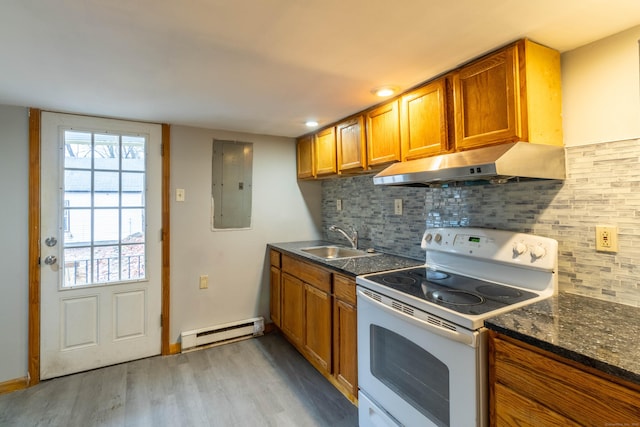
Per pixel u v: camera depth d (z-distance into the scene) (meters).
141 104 2.20
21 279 2.26
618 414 0.82
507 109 1.39
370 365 1.67
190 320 2.85
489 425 1.15
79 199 2.43
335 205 3.23
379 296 1.60
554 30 1.28
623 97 1.29
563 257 1.46
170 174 2.74
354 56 1.51
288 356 2.71
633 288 1.27
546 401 0.97
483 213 1.81
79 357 2.43
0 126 2.19
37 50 1.44
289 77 1.75
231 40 1.36
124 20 1.20
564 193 1.46
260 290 3.18
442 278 1.74
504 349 1.08
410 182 1.73
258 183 3.14
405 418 1.44
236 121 2.64
